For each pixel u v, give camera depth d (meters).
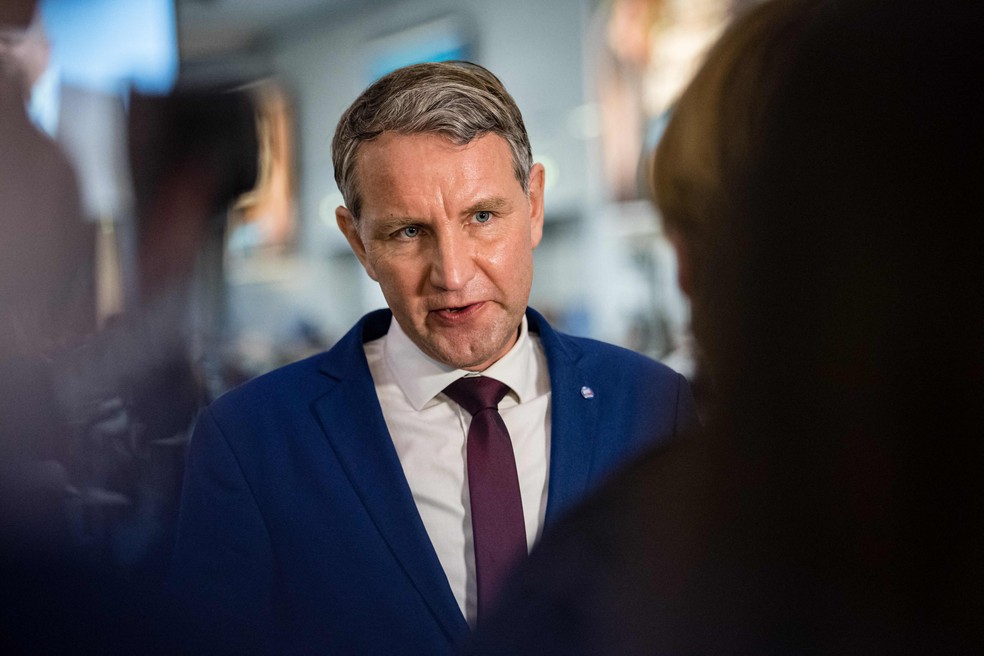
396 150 1.14
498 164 1.16
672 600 0.43
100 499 1.34
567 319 5.38
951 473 0.35
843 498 0.37
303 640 1.23
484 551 1.18
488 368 1.32
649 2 4.73
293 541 1.25
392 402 1.35
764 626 0.40
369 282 6.02
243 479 1.29
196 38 1.71
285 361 4.30
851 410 0.36
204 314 1.63
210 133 1.59
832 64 0.36
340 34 5.94
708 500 0.41
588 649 0.45
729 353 0.40
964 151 0.33
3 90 1.26
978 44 0.33
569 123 5.32
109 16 1.64
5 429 1.22
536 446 1.30
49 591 1.10
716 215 0.40
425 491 1.27
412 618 1.18
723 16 4.25
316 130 5.91
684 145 0.41
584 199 5.30
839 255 0.35
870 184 0.35
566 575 0.48
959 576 0.36
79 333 1.35
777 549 0.39
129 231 1.51
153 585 1.22
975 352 0.34
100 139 1.52
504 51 5.58
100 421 1.38
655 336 4.79
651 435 1.31
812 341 0.36
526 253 1.23
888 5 0.35
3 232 1.22
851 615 0.37
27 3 1.31
